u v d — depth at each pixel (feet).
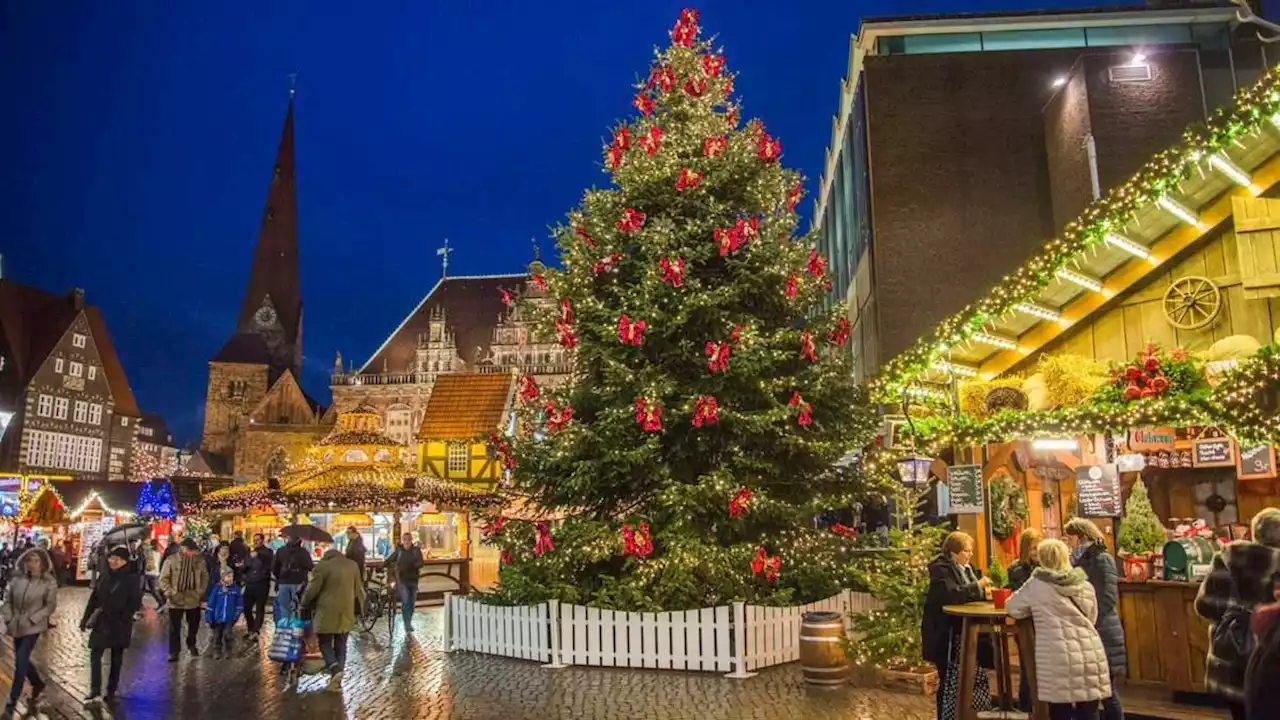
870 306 107.14
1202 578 34.01
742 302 53.21
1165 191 41.14
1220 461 42.93
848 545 54.39
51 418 276.00
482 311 298.97
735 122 58.59
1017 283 47.62
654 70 59.06
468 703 38.17
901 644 40.52
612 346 51.72
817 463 52.80
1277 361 35.88
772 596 48.62
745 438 49.47
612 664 46.21
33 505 132.67
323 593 42.78
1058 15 108.17
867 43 111.04
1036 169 103.71
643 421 46.32
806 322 54.03
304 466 100.27
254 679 45.27
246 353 344.28
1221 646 24.71
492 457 54.75
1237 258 45.19
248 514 105.81
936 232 102.94
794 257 53.16
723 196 55.11
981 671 31.35
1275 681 17.92
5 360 269.85
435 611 82.99
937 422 50.06
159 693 41.81
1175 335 47.83
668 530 47.03
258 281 361.30
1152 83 93.35
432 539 102.63
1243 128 36.81
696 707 36.45
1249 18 105.29
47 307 294.05
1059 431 43.86
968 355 59.62
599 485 50.90
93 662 40.16
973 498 46.55
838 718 34.22
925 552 43.47
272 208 370.53
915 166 104.47
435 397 144.56
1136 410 40.70
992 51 106.63
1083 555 29.17
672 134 55.36
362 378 291.38
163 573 51.96
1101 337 52.39
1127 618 35.86
